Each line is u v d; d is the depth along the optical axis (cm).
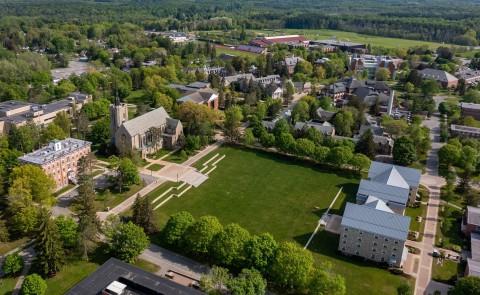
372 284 12912
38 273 12712
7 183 16762
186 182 19188
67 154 18288
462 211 17412
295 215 16838
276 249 12800
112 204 16875
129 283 10719
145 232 14800
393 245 13662
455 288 11638
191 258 13762
